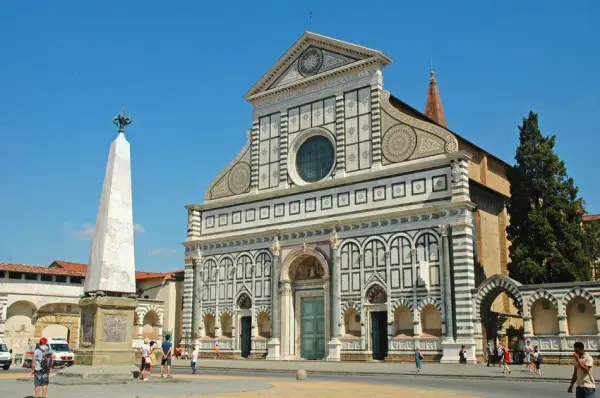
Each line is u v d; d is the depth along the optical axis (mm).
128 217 33844
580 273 51438
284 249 60531
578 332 45906
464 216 49938
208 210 68500
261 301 61531
